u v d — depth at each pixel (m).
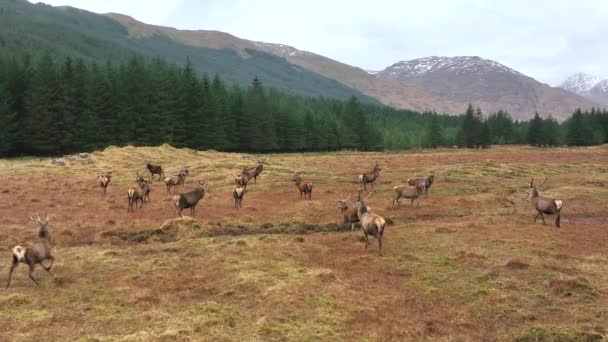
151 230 23.03
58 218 25.95
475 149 129.50
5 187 37.69
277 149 114.94
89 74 90.56
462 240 20.70
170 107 92.00
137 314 12.44
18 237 21.28
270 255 18.33
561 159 71.94
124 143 85.94
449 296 13.92
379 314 12.53
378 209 28.70
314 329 11.59
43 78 80.00
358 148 127.94
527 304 13.10
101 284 15.00
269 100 127.38
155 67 103.00
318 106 172.62
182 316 12.31
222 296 13.86
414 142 136.62
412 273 16.16
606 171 53.41
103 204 30.95
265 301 13.34
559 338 10.96
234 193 29.36
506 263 16.66
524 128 165.00
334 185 39.25
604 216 27.94
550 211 23.91
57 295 13.94
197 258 18.03
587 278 14.95
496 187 37.81
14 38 168.88
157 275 15.71
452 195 34.47
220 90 115.75
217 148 98.19
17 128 78.94
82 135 81.88
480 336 11.33
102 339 10.74
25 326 11.58
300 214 27.03
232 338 11.02
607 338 10.75
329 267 16.89
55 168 49.59
